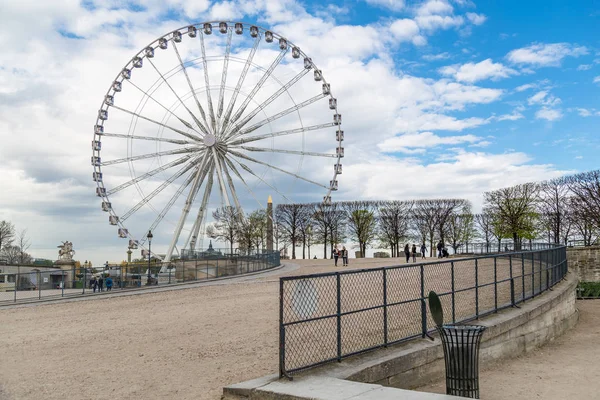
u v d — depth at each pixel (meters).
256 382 11.69
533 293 23.47
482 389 14.38
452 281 17.11
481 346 17.03
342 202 105.88
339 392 10.55
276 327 19.70
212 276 53.81
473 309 19.67
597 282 50.91
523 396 13.62
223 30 64.44
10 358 17.20
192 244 64.38
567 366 17.53
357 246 110.38
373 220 104.62
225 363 14.75
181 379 13.41
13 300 39.78
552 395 13.74
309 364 12.50
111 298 37.38
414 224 102.31
